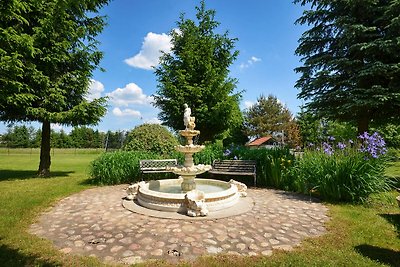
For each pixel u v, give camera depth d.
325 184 6.90
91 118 11.78
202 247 3.70
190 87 15.95
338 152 7.39
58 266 3.09
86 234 4.19
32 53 8.95
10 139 52.62
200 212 5.18
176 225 4.64
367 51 10.41
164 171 9.45
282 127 38.06
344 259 3.36
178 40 17.83
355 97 10.29
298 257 3.39
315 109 12.25
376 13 10.78
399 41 9.26
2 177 11.01
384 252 3.63
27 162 20.44
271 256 3.43
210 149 11.27
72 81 11.39
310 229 4.58
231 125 17.86
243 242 3.92
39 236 4.10
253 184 9.53
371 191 6.43
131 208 5.77
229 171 9.54
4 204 6.03
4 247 3.63
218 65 17.81
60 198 6.92
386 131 17.70
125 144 11.77
